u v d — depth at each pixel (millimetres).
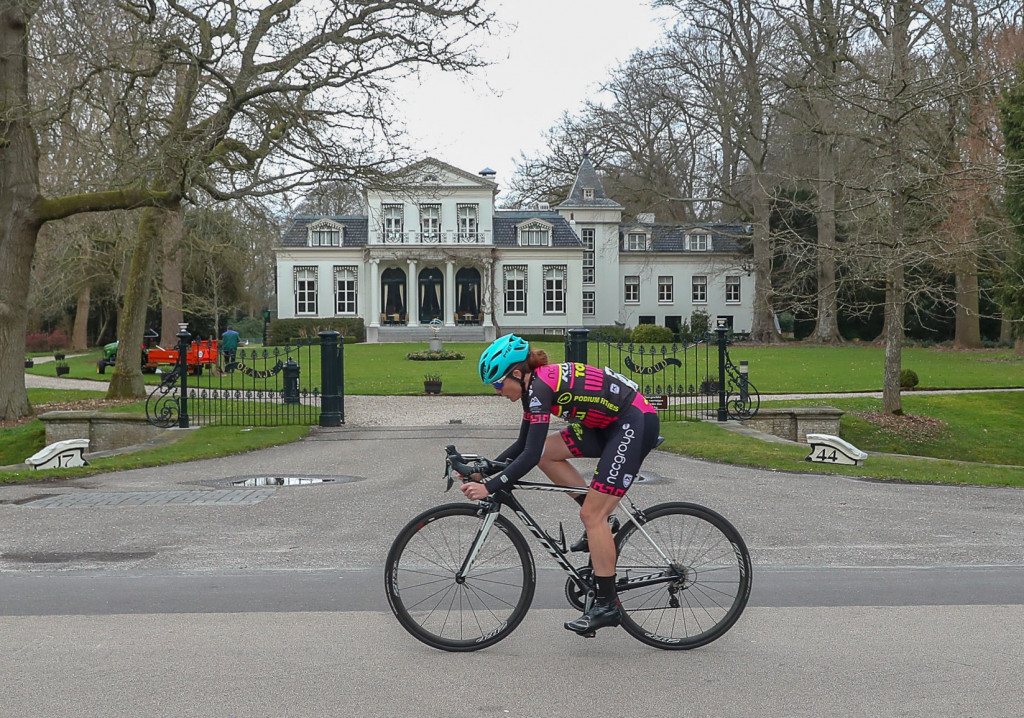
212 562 6816
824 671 4234
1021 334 33969
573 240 58250
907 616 5168
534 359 4602
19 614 5273
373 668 4297
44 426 17641
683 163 62844
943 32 30688
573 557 4918
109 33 18609
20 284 19094
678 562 4621
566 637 4812
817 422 18406
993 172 18781
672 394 20969
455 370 31719
